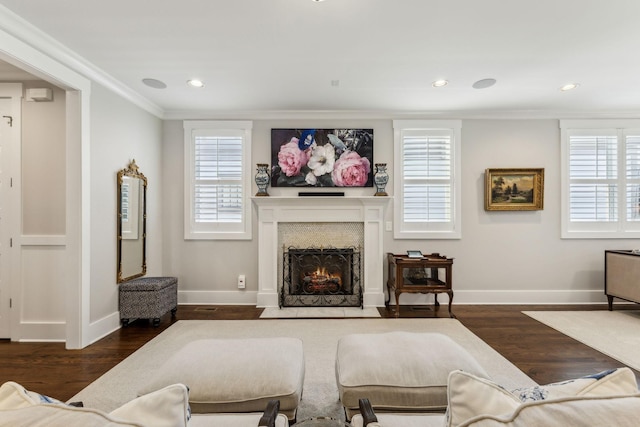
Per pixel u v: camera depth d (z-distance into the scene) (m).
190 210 4.55
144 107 4.10
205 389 1.51
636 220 4.51
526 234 4.53
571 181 4.54
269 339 2.03
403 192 4.56
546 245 4.53
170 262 4.55
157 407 0.77
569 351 2.95
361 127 4.56
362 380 1.55
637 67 3.20
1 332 3.25
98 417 0.64
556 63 3.11
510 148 4.54
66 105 3.09
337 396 2.23
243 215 4.57
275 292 4.44
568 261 4.52
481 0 2.19
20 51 2.49
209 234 4.54
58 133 3.24
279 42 2.74
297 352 1.87
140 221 4.04
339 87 3.69
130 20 2.42
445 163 4.55
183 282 4.55
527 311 4.16
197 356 1.75
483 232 4.54
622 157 4.51
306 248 4.48
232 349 1.84
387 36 2.65
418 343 1.85
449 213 4.55
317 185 4.52
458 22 2.45
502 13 2.34
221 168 4.57
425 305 4.44
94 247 3.26
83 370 2.63
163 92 3.82
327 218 4.46
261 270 4.45
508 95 3.94
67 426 0.61
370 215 4.45
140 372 2.60
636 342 3.16
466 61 3.08
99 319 3.33
